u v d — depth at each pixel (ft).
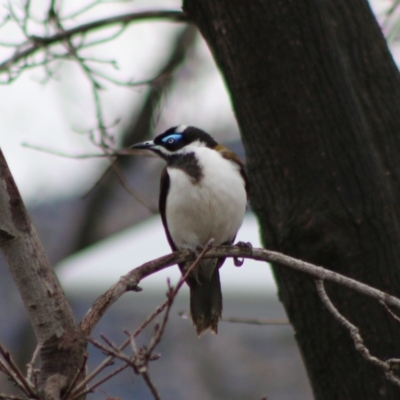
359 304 31.01
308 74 31.60
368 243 30.78
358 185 31.12
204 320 36.73
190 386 76.02
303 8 31.78
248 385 76.13
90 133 45.16
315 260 31.14
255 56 31.91
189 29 73.26
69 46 47.62
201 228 37.55
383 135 32.40
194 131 39.65
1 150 23.85
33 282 23.63
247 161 33.14
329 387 31.86
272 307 65.46
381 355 30.60
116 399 21.13
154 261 27.32
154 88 49.24
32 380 25.88
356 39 33.30
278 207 31.96
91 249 73.46
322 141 31.35
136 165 78.07
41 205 88.89
